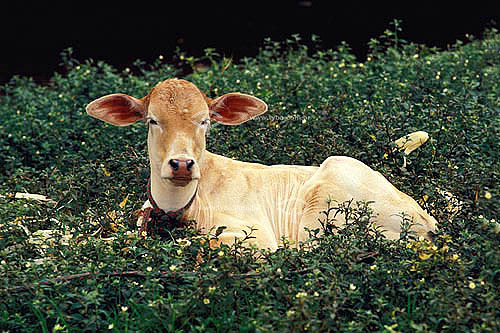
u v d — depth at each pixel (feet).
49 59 67.46
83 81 41.93
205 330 19.72
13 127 37.65
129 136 34.24
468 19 70.28
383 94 36.40
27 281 20.70
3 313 20.12
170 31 74.08
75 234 23.18
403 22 70.90
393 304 21.06
